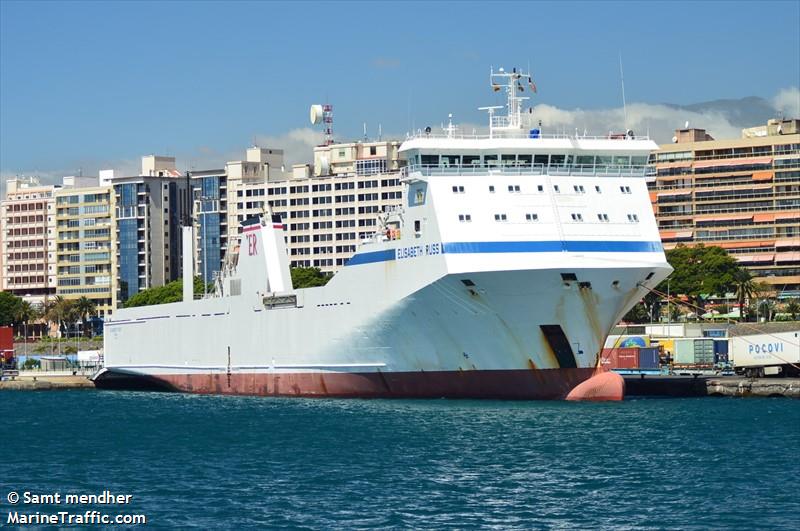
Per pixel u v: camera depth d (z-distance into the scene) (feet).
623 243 276.62
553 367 280.10
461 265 267.39
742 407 289.74
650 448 224.94
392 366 296.92
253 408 306.96
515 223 272.72
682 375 362.74
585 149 281.13
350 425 260.83
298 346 322.75
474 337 278.05
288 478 203.31
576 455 218.18
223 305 358.02
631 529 165.89
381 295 289.12
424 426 254.06
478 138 280.51
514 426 251.19
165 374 392.47
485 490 190.19
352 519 172.96
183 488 197.77
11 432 280.72
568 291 269.23
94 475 213.25
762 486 189.98
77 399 379.55
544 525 168.55
